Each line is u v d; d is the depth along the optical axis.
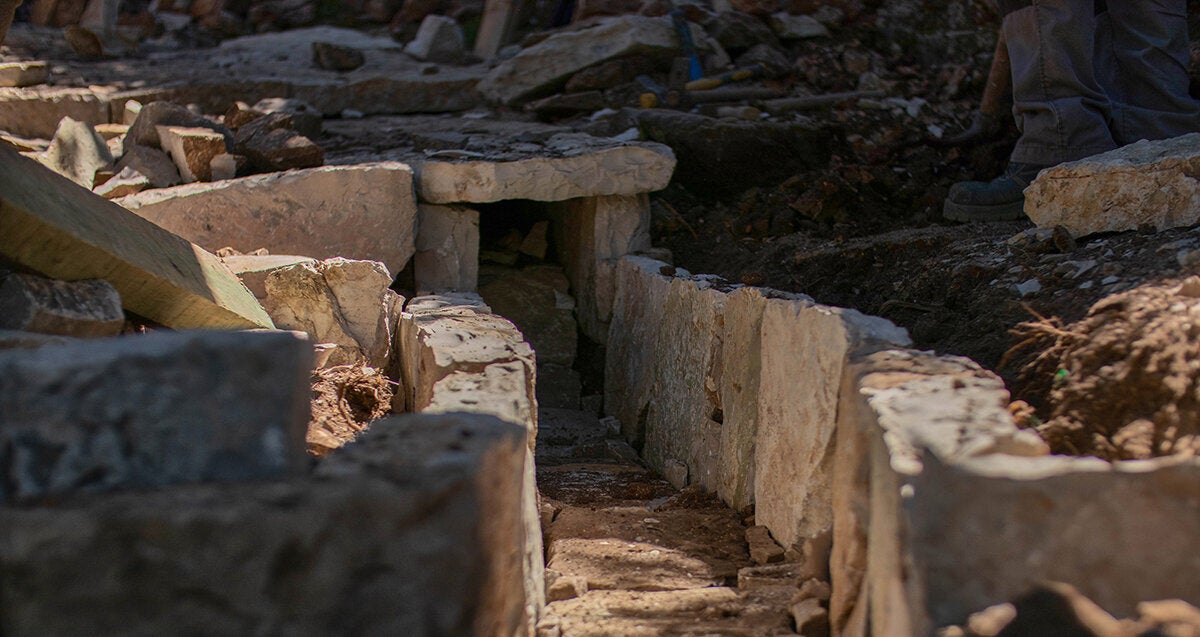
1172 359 2.96
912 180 7.33
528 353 3.89
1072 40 5.70
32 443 1.95
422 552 2.00
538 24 11.68
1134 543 2.14
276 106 7.91
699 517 4.16
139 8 12.73
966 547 2.17
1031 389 3.33
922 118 8.04
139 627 1.88
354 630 1.96
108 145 6.96
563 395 7.13
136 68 9.35
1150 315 3.15
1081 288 3.94
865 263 5.75
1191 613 2.08
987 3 9.07
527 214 8.52
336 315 4.76
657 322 5.86
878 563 2.49
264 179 6.03
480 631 2.16
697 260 6.90
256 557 1.90
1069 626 2.09
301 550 1.93
